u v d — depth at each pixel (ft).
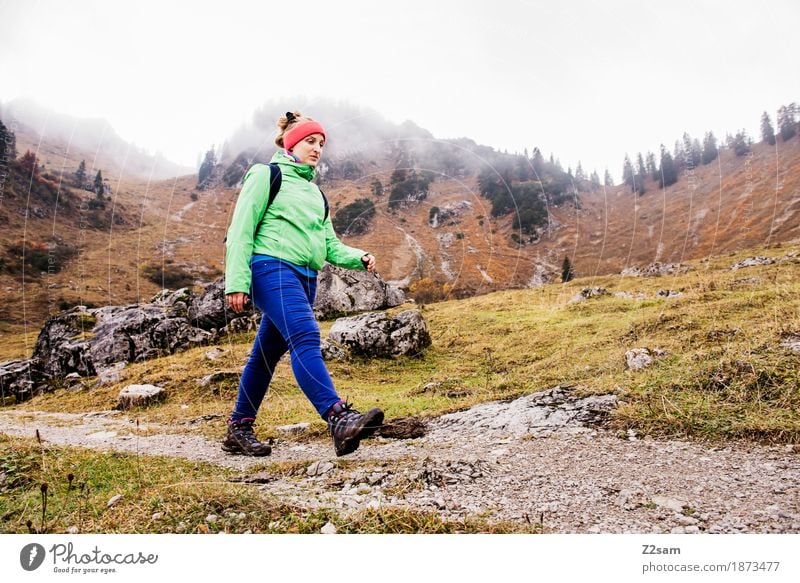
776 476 7.77
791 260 58.85
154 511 6.98
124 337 50.06
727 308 26.35
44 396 41.27
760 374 12.09
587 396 13.82
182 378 33.55
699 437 9.95
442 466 9.07
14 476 9.45
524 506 7.25
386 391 27.48
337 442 8.16
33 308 126.52
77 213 195.11
